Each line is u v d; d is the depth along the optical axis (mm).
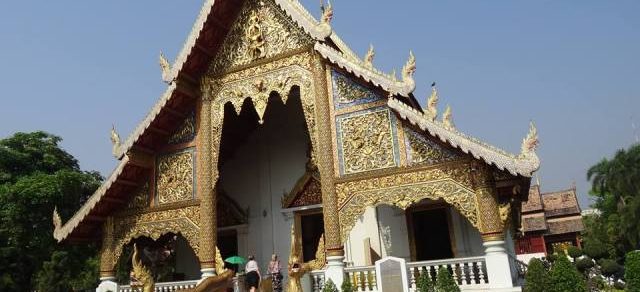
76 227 14703
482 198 11352
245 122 18375
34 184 23172
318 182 17297
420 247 15672
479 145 11133
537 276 11305
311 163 17438
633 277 15438
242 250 17797
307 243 17156
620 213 49906
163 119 14852
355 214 12453
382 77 12508
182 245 18984
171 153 15188
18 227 22703
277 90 14133
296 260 12281
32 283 25906
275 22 14656
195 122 15133
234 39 15109
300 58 14078
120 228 15289
